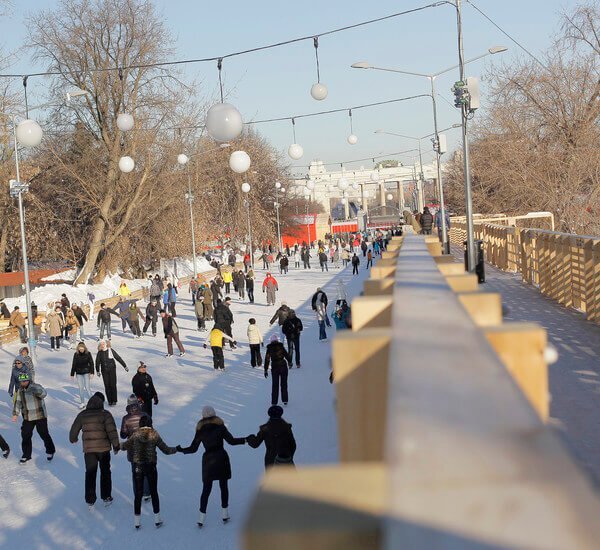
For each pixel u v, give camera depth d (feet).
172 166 154.30
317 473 2.57
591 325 61.87
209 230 207.41
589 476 2.00
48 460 44.73
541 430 2.32
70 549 30.86
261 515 2.34
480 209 171.12
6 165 143.54
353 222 289.94
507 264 122.62
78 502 36.78
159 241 168.35
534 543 1.73
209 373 68.08
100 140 154.51
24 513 35.63
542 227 129.90
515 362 4.17
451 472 2.08
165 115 148.25
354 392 4.31
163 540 31.27
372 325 6.26
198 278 160.15
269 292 123.03
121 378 69.21
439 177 110.73
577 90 125.29
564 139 126.00
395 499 2.04
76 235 164.66
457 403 2.66
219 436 32.71
